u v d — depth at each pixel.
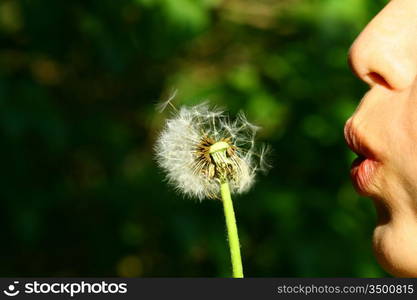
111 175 1.14
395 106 0.47
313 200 1.05
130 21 1.03
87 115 1.17
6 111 0.96
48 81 1.18
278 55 1.16
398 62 0.47
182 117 0.50
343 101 1.09
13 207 1.04
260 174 1.06
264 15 1.21
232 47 1.25
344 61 1.06
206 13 1.04
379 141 0.47
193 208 1.05
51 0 1.00
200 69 1.24
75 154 1.14
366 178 0.48
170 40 1.02
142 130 1.21
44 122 0.99
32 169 1.08
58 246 1.18
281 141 1.10
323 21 0.98
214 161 0.48
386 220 0.48
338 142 1.08
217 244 1.02
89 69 1.15
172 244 1.09
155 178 1.09
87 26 1.01
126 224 1.12
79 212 1.16
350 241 1.03
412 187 0.47
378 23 0.48
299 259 1.00
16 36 1.07
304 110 1.11
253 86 1.12
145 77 1.21
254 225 1.04
